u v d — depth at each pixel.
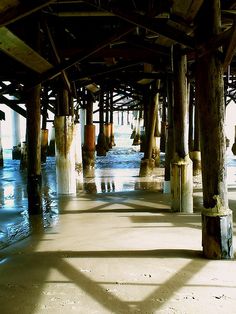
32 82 6.02
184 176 6.16
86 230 5.23
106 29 7.65
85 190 8.87
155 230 5.10
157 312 2.78
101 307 2.87
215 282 3.28
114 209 6.59
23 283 3.37
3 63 6.67
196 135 10.77
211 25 3.64
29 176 6.36
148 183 9.76
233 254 3.94
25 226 5.62
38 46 5.88
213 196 3.83
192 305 2.87
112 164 14.54
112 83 10.78
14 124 18.11
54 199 7.68
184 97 6.05
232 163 14.50
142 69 9.32
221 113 3.74
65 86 7.85
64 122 8.04
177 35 3.82
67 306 2.90
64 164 8.18
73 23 7.51
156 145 12.93
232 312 2.75
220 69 3.70
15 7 3.51
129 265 3.75
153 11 4.22
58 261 3.95
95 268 3.70
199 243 4.45
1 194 8.55
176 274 3.48
